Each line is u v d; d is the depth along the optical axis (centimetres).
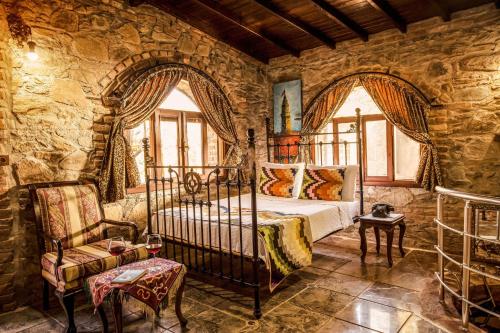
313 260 382
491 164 368
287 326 242
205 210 358
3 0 283
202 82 444
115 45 361
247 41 478
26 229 297
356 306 269
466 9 375
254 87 526
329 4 367
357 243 446
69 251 279
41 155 309
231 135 480
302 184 434
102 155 350
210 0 368
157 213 344
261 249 264
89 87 341
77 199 306
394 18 382
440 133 394
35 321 263
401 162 489
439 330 228
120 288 207
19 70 296
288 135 497
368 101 513
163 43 405
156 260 253
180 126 463
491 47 364
